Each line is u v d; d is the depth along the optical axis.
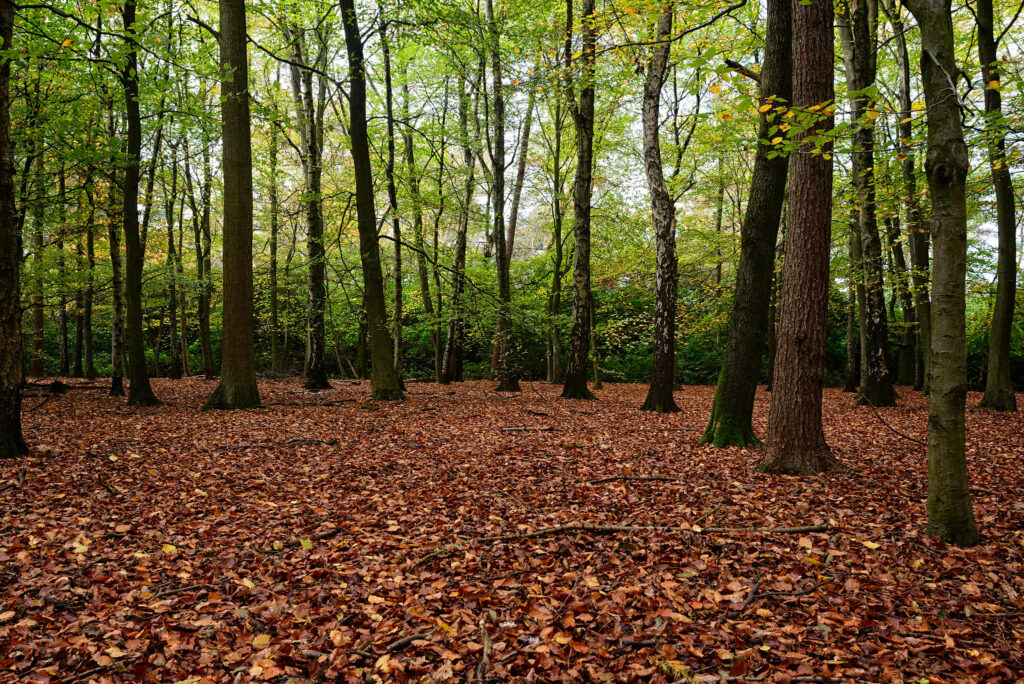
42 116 11.59
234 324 12.13
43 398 13.83
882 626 3.33
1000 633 3.21
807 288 6.63
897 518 5.07
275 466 7.43
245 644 3.38
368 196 14.36
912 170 12.05
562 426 10.70
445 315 18.72
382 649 3.32
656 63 12.90
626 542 4.73
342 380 22.45
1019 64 12.38
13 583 4.04
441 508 5.95
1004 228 11.91
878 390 14.02
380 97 20.39
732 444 8.42
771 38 8.01
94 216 15.68
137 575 4.27
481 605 3.83
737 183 20.64
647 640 3.26
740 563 4.30
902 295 17.97
